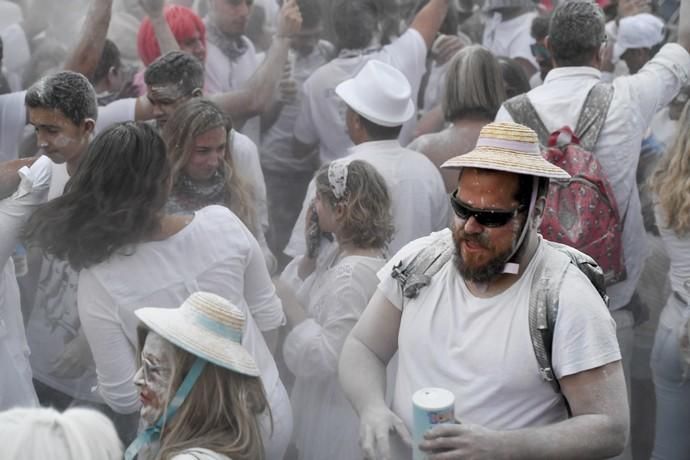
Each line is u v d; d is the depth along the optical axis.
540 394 2.40
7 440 1.91
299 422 3.52
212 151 3.54
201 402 2.26
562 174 2.34
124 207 2.88
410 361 2.56
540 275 2.41
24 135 4.31
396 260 2.66
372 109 3.96
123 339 2.96
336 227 3.49
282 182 5.12
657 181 3.87
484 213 2.33
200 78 3.98
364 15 4.85
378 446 2.51
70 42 5.81
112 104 4.39
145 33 4.98
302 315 3.67
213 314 2.32
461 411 2.43
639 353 4.32
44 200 3.16
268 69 4.90
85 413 2.03
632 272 3.88
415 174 3.93
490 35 6.12
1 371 3.24
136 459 2.40
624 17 5.66
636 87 3.75
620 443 2.34
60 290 3.52
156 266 2.94
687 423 4.02
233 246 3.05
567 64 3.80
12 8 5.84
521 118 3.76
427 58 5.54
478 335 2.43
